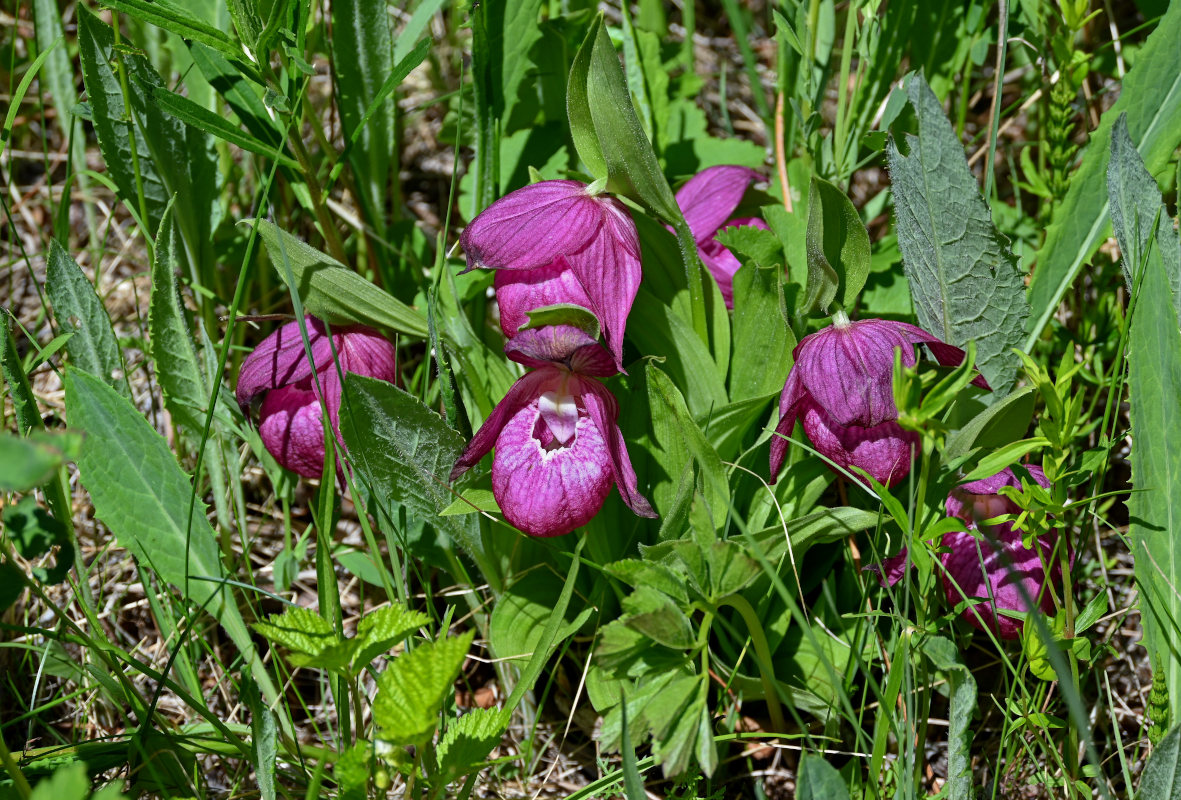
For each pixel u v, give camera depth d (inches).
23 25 57.9
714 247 50.5
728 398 49.0
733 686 48.2
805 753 46.0
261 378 48.4
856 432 46.6
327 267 48.2
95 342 49.5
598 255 47.2
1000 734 48.9
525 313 47.0
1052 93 51.3
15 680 49.3
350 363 48.6
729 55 62.1
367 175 53.3
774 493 48.2
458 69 59.5
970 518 47.4
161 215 51.7
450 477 47.3
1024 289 48.2
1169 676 46.7
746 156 54.2
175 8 48.1
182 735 47.2
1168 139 49.7
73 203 56.9
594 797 47.5
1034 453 49.0
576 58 46.9
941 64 54.1
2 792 45.7
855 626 47.4
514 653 48.7
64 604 50.5
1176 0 49.0
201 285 52.7
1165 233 47.6
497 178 52.3
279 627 44.5
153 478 47.9
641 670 46.1
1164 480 46.7
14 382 47.2
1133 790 48.1
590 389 46.9
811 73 51.5
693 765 47.0
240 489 50.7
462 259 53.7
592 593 48.6
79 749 46.5
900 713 47.8
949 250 48.2
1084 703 49.1
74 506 51.8
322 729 49.7
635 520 48.8
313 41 51.9
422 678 43.9
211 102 53.4
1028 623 46.1
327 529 47.1
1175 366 46.3
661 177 47.3
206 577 47.6
